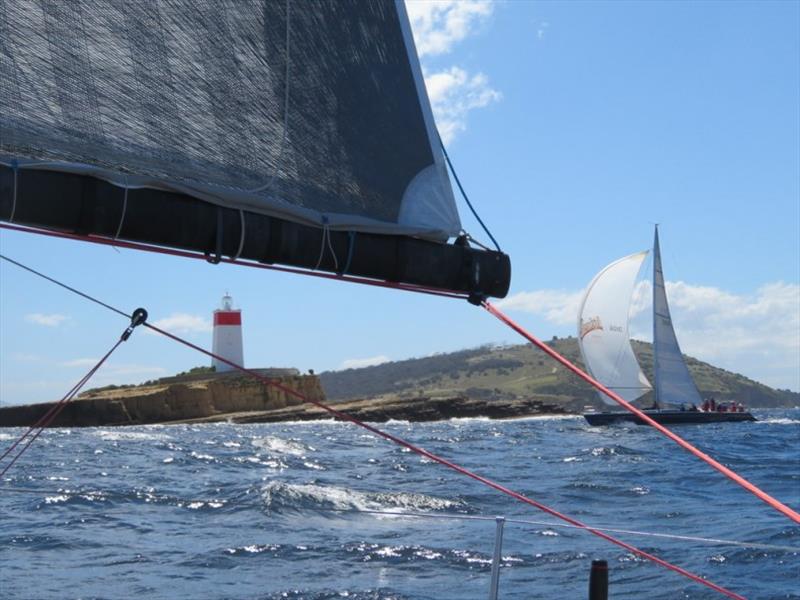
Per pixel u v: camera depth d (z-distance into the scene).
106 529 13.92
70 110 3.70
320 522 14.81
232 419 93.00
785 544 12.61
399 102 4.54
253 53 4.16
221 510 15.99
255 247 4.00
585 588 9.99
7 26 3.62
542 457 31.95
